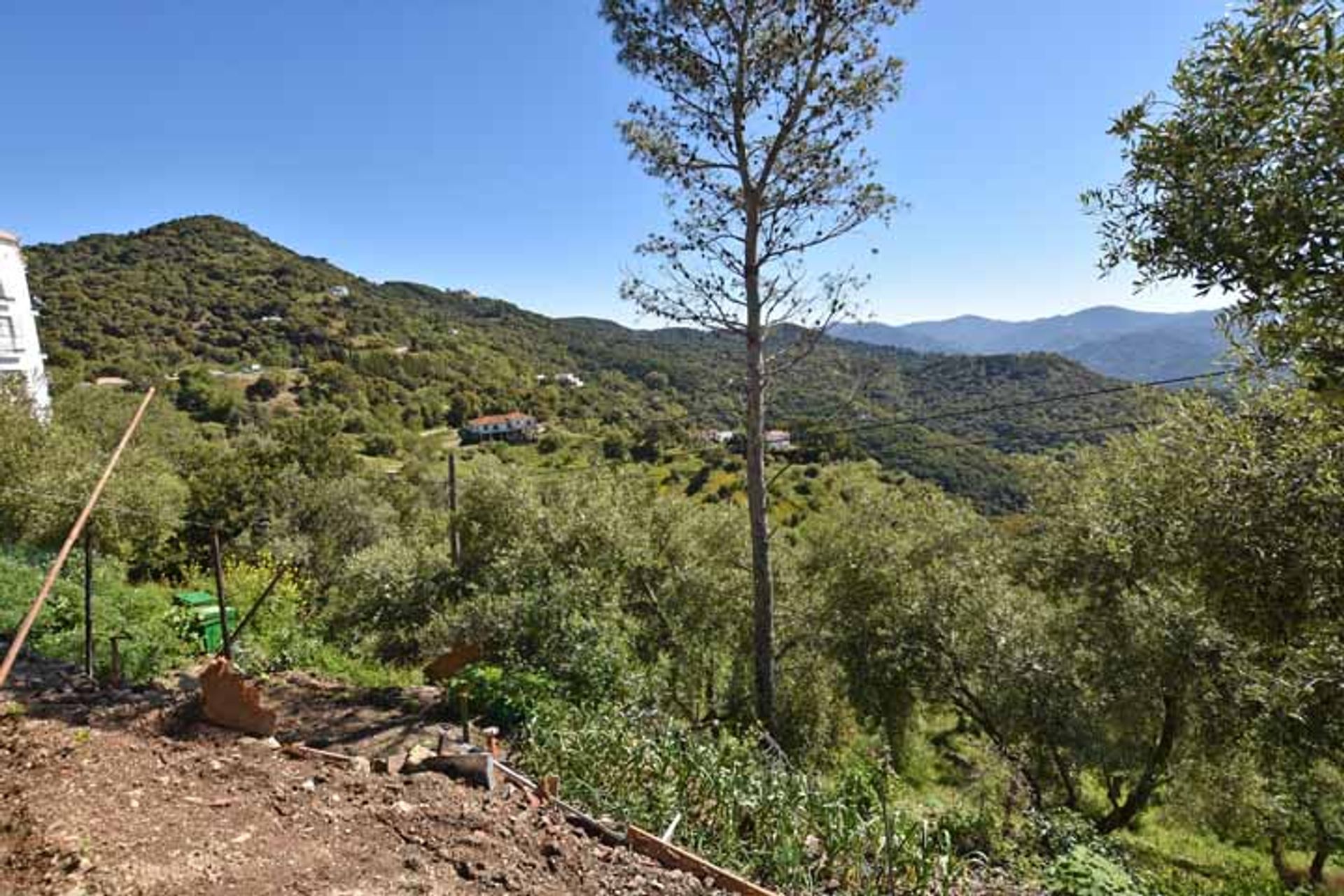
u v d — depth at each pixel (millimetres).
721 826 4871
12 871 2912
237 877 3068
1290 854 12531
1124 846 10281
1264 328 3113
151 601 11586
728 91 10359
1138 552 7992
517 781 4957
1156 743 10805
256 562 20422
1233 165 2939
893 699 12977
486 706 7449
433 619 12031
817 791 5121
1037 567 12516
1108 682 10086
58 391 32562
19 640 2447
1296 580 5242
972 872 5457
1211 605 6293
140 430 31531
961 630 12031
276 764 4547
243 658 9508
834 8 9508
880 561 13266
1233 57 2902
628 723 6328
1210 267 3143
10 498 14125
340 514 26766
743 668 12859
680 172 10797
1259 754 8945
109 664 8078
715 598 12844
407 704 7926
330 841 3559
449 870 3443
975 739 14281
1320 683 5309
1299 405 4754
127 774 4082
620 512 12914
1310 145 2719
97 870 2943
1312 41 2611
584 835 4207
